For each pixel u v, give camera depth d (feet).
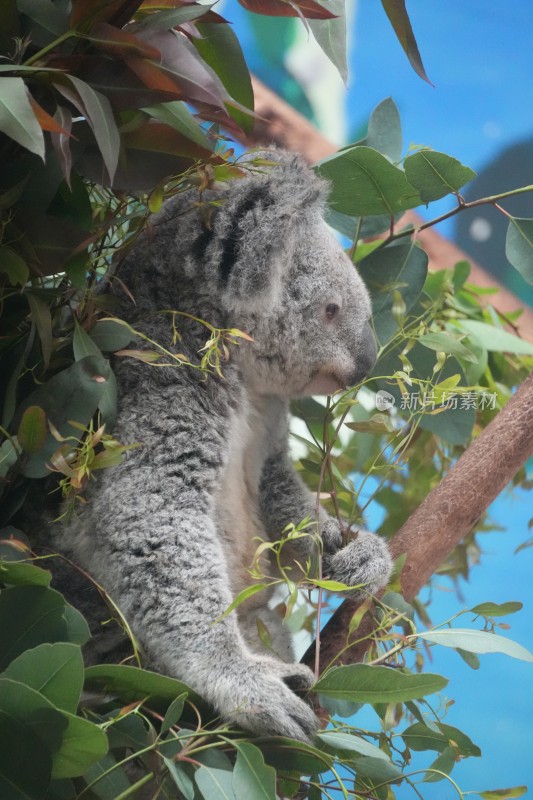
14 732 6.64
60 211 8.37
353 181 11.18
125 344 8.74
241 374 10.57
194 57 8.35
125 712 7.42
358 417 14.53
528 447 10.75
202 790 7.04
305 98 26.76
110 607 8.80
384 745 8.84
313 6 8.57
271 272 9.55
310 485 12.84
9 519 8.62
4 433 8.10
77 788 7.55
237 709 7.86
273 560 11.57
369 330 11.09
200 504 9.20
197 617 8.61
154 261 10.02
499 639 8.77
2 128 6.69
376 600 9.48
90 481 9.04
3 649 7.20
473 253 26.03
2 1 7.66
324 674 8.08
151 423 9.30
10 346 8.52
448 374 12.42
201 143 8.25
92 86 7.80
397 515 15.02
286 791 8.90
